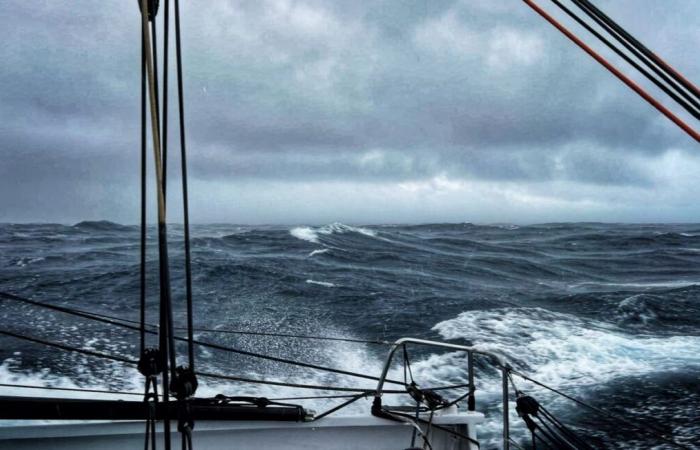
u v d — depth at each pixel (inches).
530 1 96.7
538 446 310.0
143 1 79.0
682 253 1508.4
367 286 802.8
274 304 673.0
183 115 95.5
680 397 385.4
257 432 151.1
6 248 1227.9
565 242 1851.6
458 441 155.6
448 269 1086.4
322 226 1683.1
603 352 491.8
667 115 89.0
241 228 2327.8
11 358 419.2
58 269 902.4
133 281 795.4
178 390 88.5
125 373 402.0
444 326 578.2
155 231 1784.0
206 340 498.6
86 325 530.0
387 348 490.0
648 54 90.5
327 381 410.9
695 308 671.8
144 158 92.4
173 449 144.3
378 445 154.9
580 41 95.0
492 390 396.2
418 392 155.5
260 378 410.3
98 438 140.7
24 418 129.8
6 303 605.3
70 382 382.0
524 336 542.3
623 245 1747.0
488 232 2348.7
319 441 153.5
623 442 323.9
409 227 2743.6
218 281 791.1
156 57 86.0
